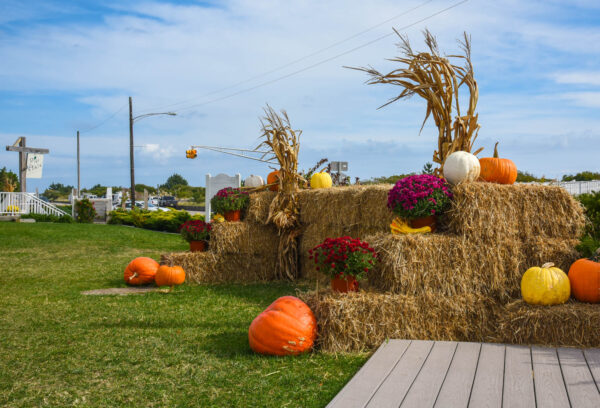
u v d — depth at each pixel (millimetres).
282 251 9203
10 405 3307
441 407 2951
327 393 3383
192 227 9125
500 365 3744
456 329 4820
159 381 3719
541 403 2977
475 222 5137
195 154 23484
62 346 4668
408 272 4852
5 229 15617
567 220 5648
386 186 7234
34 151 23547
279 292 7816
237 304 6770
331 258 4781
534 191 5504
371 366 3779
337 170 12664
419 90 6559
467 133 6367
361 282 5449
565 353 4047
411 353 4117
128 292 7770
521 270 5320
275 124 9234
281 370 3934
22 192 22594
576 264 4820
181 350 4508
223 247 8961
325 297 4738
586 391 3166
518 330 4418
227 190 9469
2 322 5648
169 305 6672
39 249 12828
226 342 4789
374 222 7027
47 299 7020
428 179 5492
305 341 4328
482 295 5043
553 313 4352
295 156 9172
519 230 5418
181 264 8797
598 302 4645
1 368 4051
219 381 3693
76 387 3621
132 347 4617
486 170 6156
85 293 7590
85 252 12633
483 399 3062
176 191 71250
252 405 3227
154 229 20688
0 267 10133
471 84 6484
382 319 4594
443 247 4977
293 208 9094
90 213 22438
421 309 4742
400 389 3268
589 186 11711
